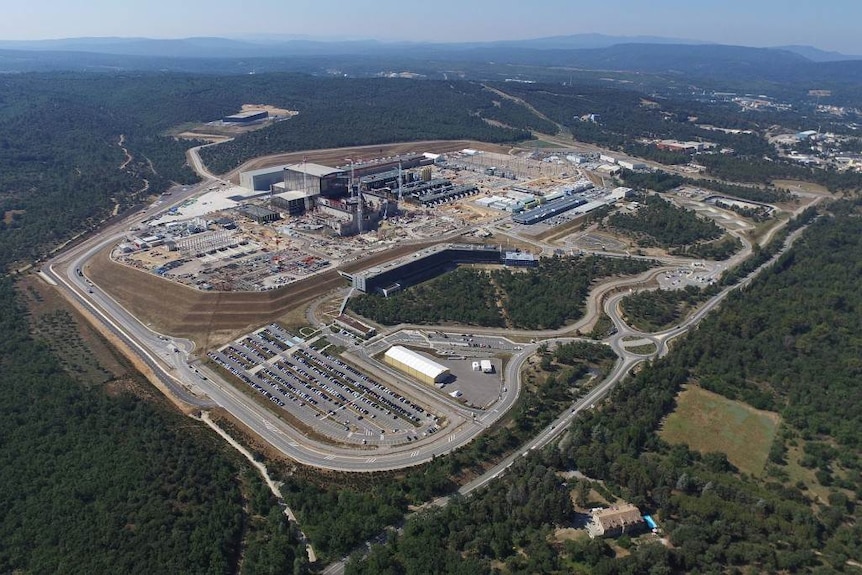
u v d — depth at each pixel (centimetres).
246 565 15000
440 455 19812
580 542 14675
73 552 15025
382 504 17175
